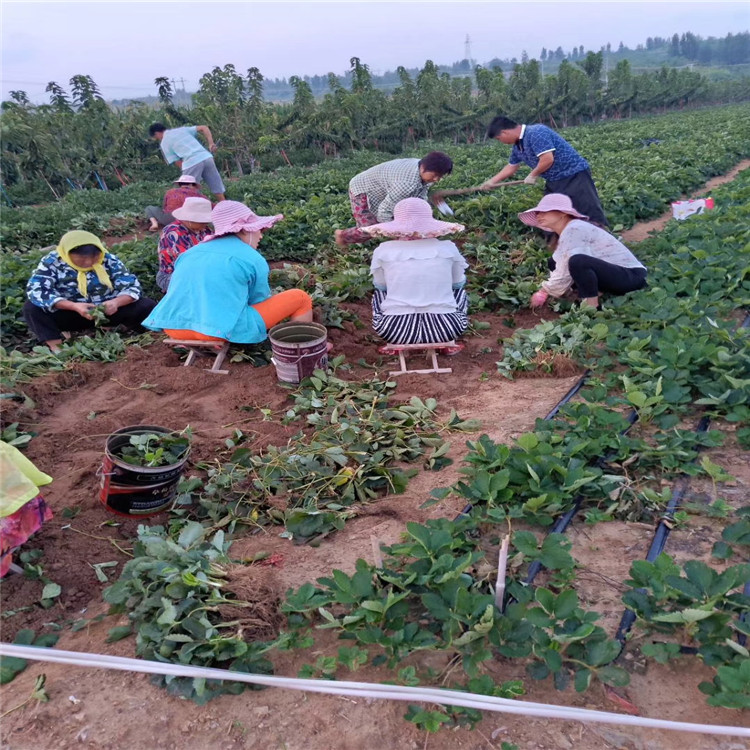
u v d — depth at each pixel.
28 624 2.72
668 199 11.38
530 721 2.19
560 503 3.08
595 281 5.50
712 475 3.22
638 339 4.50
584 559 2.90
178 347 5.26
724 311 5.35
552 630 2.42
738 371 3.98
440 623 2.54
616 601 2.64
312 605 2.57
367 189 6.07
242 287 4.86
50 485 3.63
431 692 2.11
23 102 23.17
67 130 21.19
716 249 6.45
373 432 4.00
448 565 2.59
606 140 20.34
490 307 6.30
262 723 2.23
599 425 3.69
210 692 2.31
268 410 4.39
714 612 2.30
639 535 3.02
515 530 3.07
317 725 2.21
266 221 5.04
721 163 15.22
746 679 2.10
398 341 4.91
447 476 3.61
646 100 45.28
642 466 3.44
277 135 25.12
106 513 3.39
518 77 37.72
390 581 2.59
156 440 3.54
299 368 4.61
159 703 2.32
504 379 4.77
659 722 2.00
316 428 4.10
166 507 3.41
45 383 4.78
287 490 3.48
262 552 3.00
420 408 4.27
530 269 6.94
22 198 19.53
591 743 2.10
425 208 4.88
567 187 6.76
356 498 3.53
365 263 7.50
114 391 4.79
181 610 2.54
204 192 13.58
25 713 2.31
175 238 5.93
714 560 2.81
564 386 4.53
